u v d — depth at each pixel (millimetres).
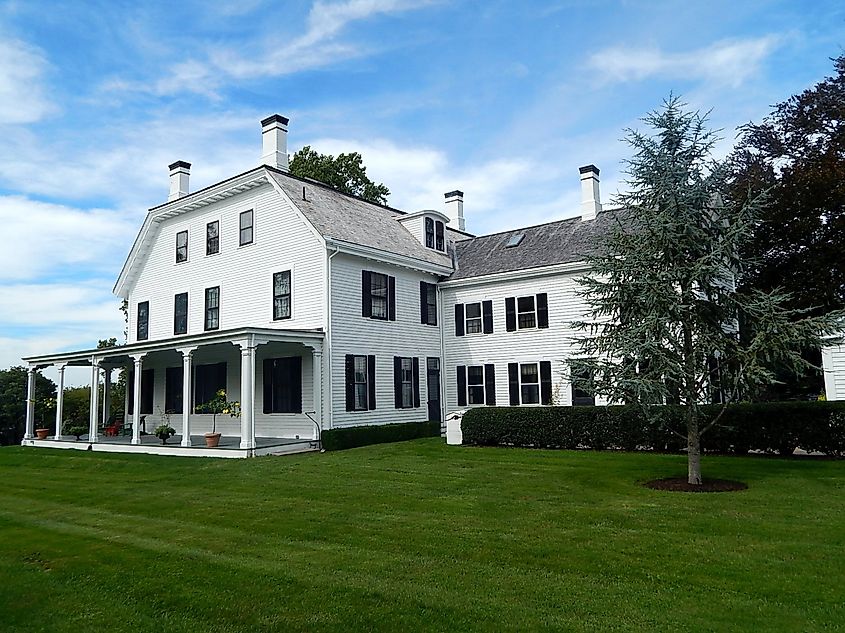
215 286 21953
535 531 7883
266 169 20312
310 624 5137
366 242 20250
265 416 20312
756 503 9172
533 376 21047
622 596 5535
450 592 5746
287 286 19828
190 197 22422
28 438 23109
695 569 6207
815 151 18094
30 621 5480
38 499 12047
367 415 19781
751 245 17844
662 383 10445
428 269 22562
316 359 18469
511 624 4977
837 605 5188
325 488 11523
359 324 19812
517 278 21531
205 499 11039
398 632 4918
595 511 8938
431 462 14531
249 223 21172
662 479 11461
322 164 35750
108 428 23688
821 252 17625
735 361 10977
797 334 10188
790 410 13867
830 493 9742
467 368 22672
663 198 11266
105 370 26016
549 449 16500
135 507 10688
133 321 24875
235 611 5496
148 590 6125
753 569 6152
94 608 5727
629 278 11258
